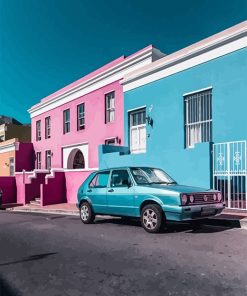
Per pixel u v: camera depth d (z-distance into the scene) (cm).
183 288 509
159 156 1523
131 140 1872
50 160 2931
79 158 2666
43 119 3052
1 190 2536
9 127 4222
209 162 1287
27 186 2511
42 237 961
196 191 908
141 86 1778
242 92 1305
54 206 2031
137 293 500
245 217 1018
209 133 1443
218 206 936
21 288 546
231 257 658
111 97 2219
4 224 1315
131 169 1033
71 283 556
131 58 2003
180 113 1552
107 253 726
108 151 1870
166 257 673
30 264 678
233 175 1228
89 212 1145
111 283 546
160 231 920
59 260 694
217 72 1399
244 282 525
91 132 2372
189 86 1516
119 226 1077
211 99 1438
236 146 1243
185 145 1533
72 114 2602
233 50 1343
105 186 1089
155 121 1683
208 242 788
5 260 723
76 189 2136
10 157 3369
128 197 991
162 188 918
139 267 617
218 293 486
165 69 1638
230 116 1342
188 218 878
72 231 1027
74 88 2541
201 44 1470
